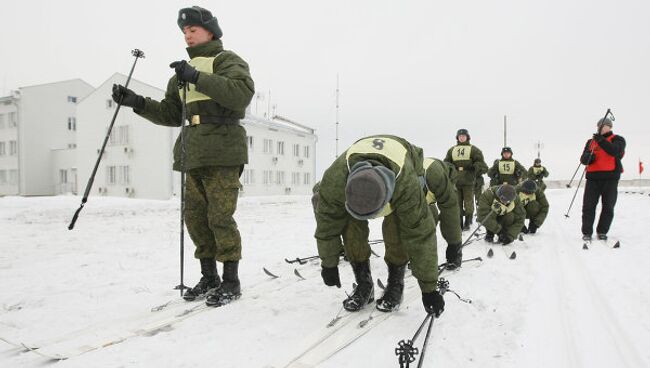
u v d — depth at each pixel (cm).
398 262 311
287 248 594
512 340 257
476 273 435
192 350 236
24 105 2980
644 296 349
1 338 243
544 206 766
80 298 337
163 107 339
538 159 1490
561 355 240
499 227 636
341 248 297
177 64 279
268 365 220
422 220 264
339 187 269
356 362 226
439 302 265
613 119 637
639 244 600
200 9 319
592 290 369
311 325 277
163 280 401
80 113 2569
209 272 341
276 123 2973
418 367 213
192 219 336
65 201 1552
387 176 238
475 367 223
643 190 2980
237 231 333
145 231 755
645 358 238
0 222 877
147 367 216
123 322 280
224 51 320
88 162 2539
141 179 2303
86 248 577
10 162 3062
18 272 431
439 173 370
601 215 651
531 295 352
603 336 267
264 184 2745
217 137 313
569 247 603
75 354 229
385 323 284
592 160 643
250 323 279
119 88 316
